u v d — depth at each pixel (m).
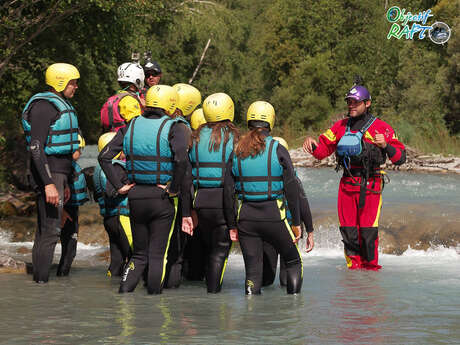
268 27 51.31
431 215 11.73
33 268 8.00
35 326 5.64
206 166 7.33
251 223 7.07
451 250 10.35
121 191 7.37
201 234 8.24
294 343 5.10
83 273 8.77
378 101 38.19
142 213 7.26
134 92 9.07
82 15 20.73
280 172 7.05
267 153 7.02
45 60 21.66
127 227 8.25
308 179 20.59
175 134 7.20
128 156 7.30
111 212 8.44
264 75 53.75
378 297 6.97
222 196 7.29
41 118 7.93
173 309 6.37
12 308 6.38
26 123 8.05
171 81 48.56
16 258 10.23
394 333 5.41
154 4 22.25
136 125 7.30
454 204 13.25
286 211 7.78
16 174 19.02
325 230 11.12
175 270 7.64
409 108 34.22
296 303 6.67
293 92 46.75
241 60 53.91
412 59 37.41
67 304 6.59
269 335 5.34
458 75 32.72
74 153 8.56
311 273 8.63
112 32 21.38
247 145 7.03
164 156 7.20
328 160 26.38
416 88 34.56
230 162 7.15
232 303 6.69
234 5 57.03
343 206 9.16
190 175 7.20
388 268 9.02
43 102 8.02
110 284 7.85
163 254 7.28
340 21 47.59
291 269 7.23
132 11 21.16
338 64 46.62
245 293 7.21
